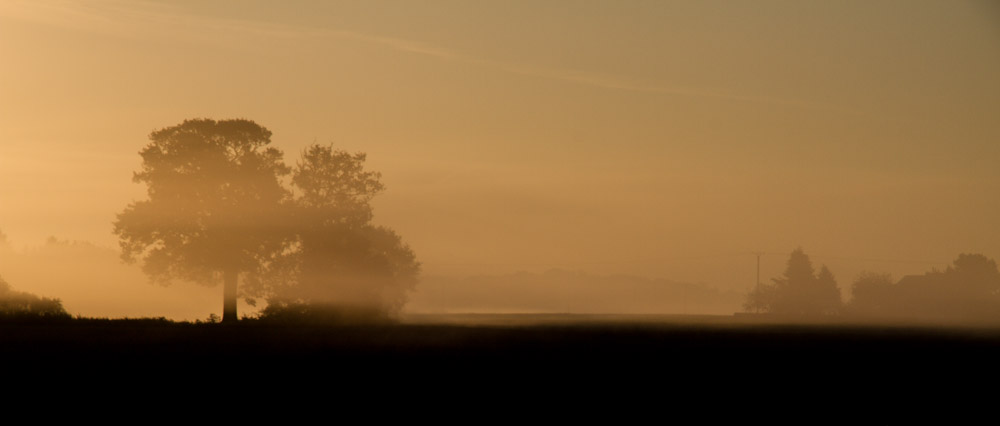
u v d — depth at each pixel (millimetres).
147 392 54031
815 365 72750
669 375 64688
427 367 67688
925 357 80438
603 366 69750
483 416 47844
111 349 75250
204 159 116375
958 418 49500
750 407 51625
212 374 62062
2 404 49719
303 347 81688
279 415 47594
